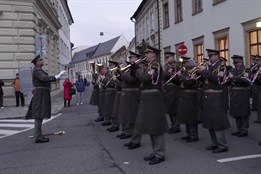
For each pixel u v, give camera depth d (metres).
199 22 18.69
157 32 27.11
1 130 11.71
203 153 7.39
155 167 6.48
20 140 9.71
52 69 29.84
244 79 8.93
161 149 6.80
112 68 10.69
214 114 7.32
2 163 7.21
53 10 29.69
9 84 19.05
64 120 13.84
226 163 6.58
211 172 6.05
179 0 22.08
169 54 9.04
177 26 22.17
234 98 9.10
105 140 9.14
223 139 7.41
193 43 19.59
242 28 14.60
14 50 19.00
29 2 19.27
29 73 18.23
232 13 15.31
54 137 9.89
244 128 9.07
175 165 6.55
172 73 8.70
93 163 6.90
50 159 7.35
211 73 7.28
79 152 7.86
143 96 6.83
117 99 9.66
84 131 10.76
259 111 9.68
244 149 7.63
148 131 6.66
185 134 9.55
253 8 13.77
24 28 19.20
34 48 19.36
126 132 9.29
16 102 18.80
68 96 20.00
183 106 8.49
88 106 19.89
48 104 9.17
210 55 7.49
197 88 8.48
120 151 7.83
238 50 14.95
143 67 6.87
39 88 9.05
